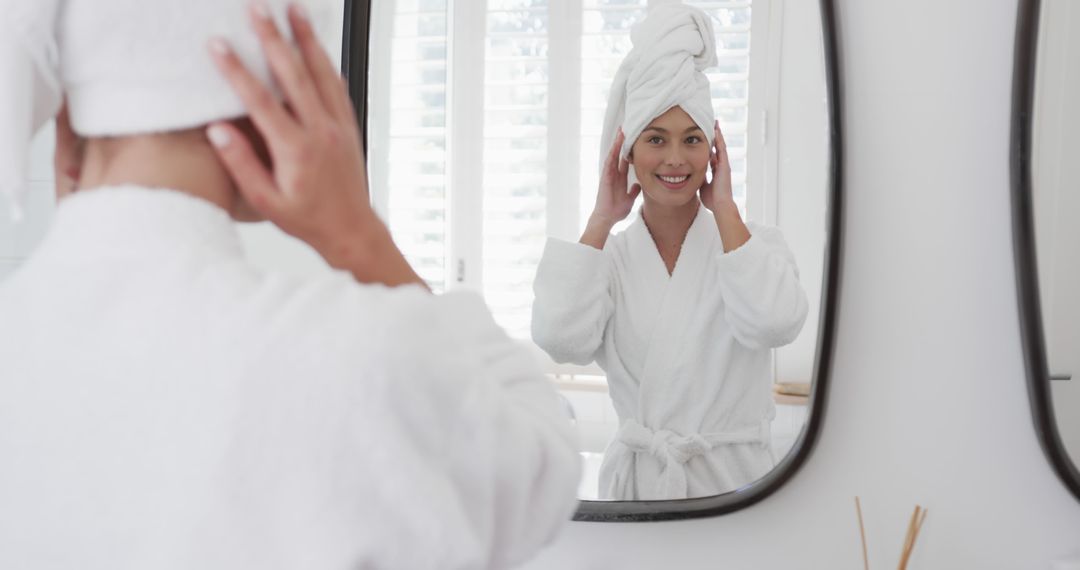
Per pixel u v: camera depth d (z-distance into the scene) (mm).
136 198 490
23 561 472
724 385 1083
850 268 1098
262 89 484
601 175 1103
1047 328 1039
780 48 1065
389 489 461
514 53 1116
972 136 1071
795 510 1126
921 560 1108
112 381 467
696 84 1078
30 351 482
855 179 1089
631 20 1090
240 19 492
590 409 1108
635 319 1097
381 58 1138
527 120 1116
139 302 474
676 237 1090
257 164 499
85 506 463
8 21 467
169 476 454
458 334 563
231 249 508
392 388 465
